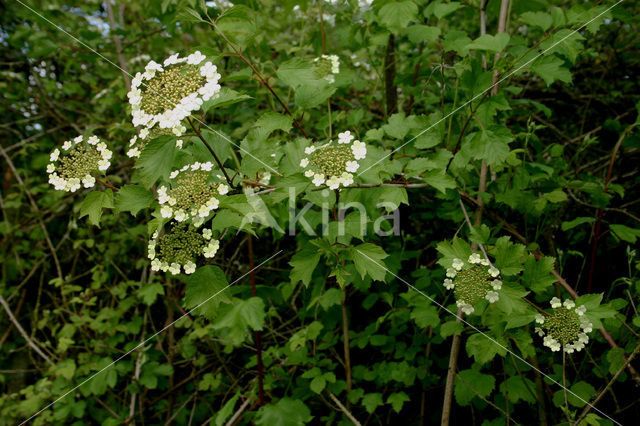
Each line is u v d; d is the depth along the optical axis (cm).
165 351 296
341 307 245
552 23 169
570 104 302
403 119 174
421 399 241
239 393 215
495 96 162
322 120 210
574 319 141
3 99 347
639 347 146
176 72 134
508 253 147
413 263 261
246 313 180
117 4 315
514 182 192
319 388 203
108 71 312
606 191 203
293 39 293
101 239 314
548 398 200
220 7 227
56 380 262
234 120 254
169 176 132
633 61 287
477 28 279
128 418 257
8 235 326
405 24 183
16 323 291
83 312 283
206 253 136
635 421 193
